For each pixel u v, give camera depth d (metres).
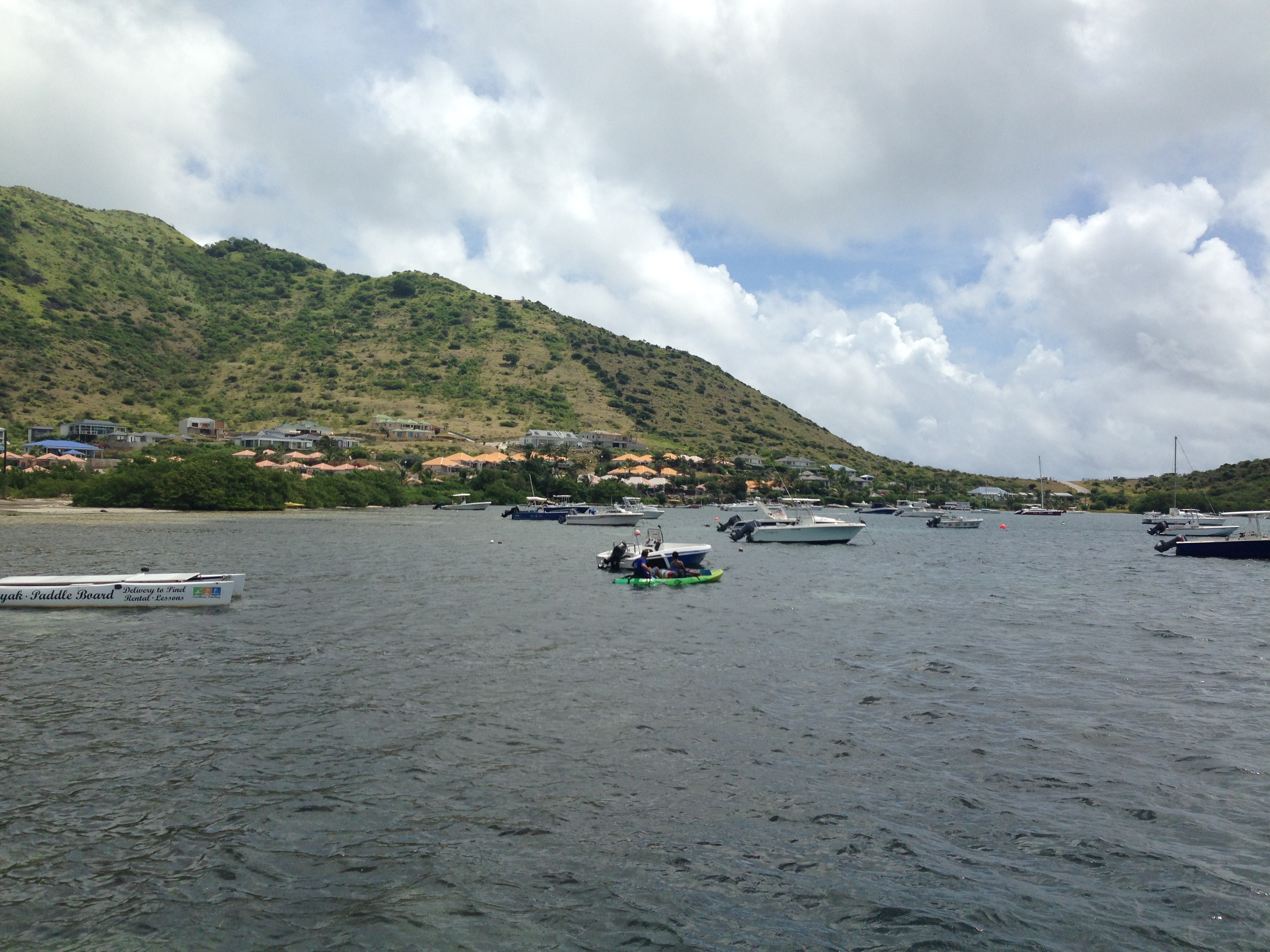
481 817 12.98
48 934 9.71
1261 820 13.44
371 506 133.12
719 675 22.58
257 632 27.31
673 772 15.05
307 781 14.23
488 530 88.62
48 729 16.75
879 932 10.14
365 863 11.49
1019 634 30.31
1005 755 16.36
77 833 12.16
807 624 31.44
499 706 18.97
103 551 52.09
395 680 21.19
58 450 144.88
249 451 155.38
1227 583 49.78
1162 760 16.20
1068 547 84.38
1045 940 10.03
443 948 9.66
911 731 17.84
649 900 10.73
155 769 14.66
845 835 12.65
